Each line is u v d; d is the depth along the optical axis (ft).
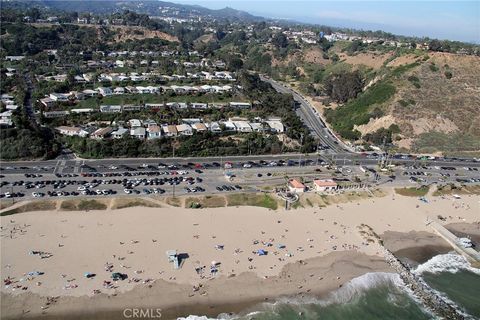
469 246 376.89
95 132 544.21
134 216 384.06
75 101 643.86
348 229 388.98
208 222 382.63
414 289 316.19
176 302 283.38
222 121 620.90
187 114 628.28
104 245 336.08
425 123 654.12
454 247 376.89
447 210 444.55
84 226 361.71
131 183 446.19
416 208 443.73
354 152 602.85
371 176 511.40
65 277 296.10
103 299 279.69
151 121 589.73
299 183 461.78
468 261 360.07
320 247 356.79
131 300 281.13
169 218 384.68
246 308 284.20
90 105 633.20
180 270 312.91
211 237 358.43
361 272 329.72
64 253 322.14
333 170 523.29
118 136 542.98
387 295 308.40
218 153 549.13
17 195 406.41
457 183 510.99
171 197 422.82
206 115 639.76
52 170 470.39
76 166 486.38
